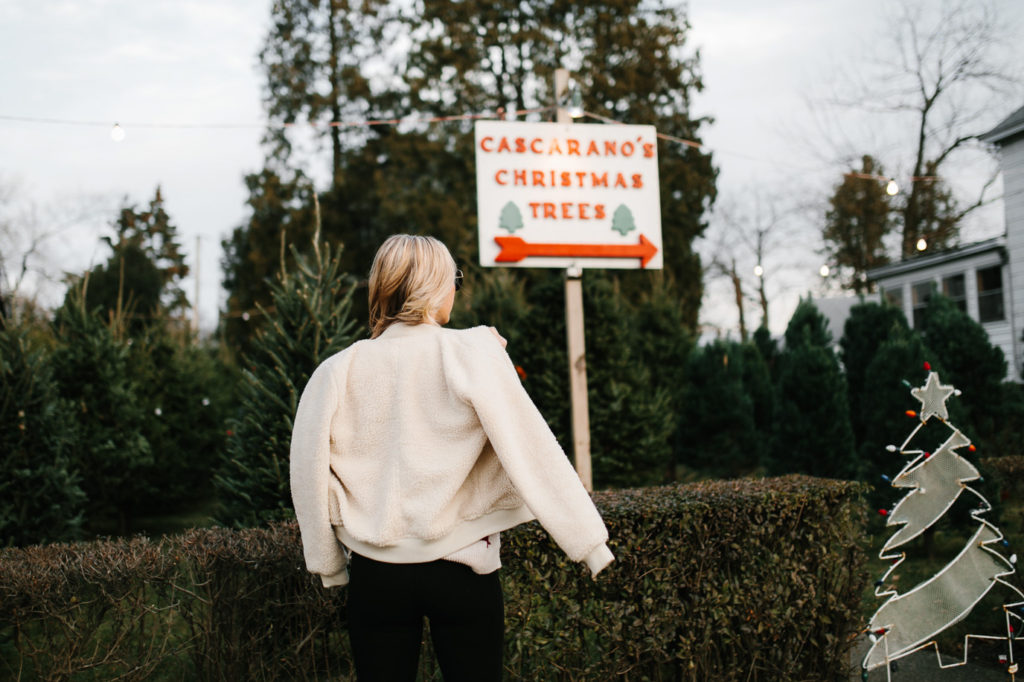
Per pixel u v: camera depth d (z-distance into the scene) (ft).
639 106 69.77
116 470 27.22
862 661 10.43
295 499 5.19
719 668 9.36
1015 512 17.46
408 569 4.91
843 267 91.50
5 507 16.58
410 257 5.50
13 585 7.89
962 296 62.90
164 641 8.95
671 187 69.21
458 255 68.13
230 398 42.19
